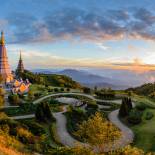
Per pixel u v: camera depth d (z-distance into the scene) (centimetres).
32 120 8844
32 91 14838
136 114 9075
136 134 7512
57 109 10881
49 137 7388
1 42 16088
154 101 11775
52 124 8681
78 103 11912
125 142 6875
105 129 5047
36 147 5403
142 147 6525
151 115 9062
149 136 7125
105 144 5172
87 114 9438
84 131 5216
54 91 15300
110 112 10281
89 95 13850
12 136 5881
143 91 18550
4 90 13500
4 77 15650
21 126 7150
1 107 10425
